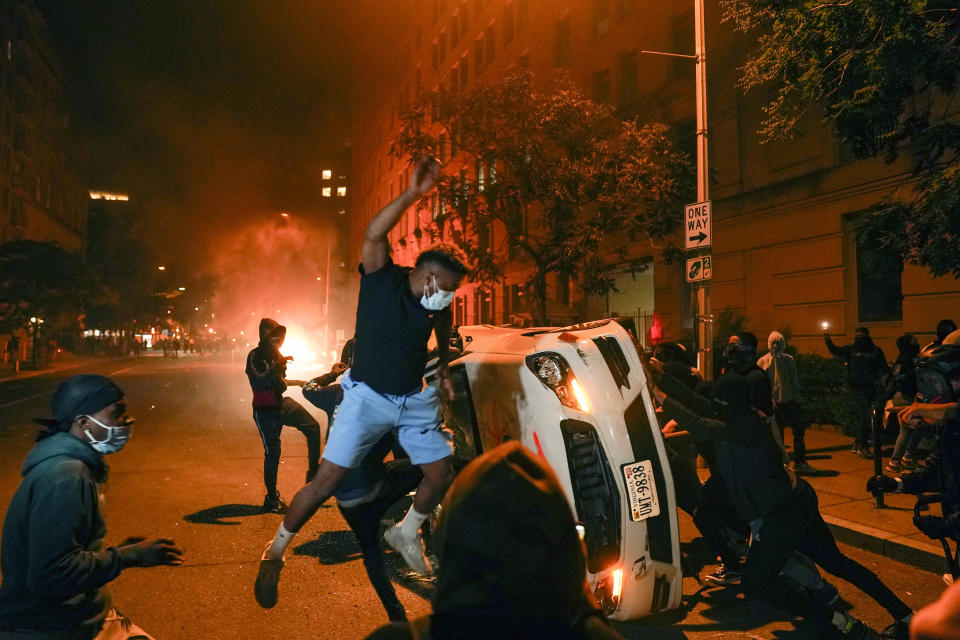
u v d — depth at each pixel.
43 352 48.16
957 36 6.56
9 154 51.41
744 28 8.49
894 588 4.80
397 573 4.90
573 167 13.22
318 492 2.83
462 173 15.27
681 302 16.97
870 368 9.06
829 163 12.80
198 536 5.81
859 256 12.45
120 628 2.34
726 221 15.46
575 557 1.05
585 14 22.31
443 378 3.00
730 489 3.75
